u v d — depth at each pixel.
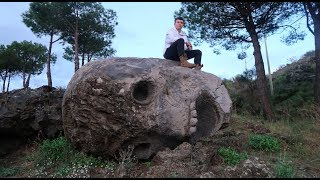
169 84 6.53
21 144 8.56
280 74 20.44
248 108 15.01
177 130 6.41
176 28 7.46
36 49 25.95
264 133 9.14
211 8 13.59
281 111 13.69
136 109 6.14
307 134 9.19
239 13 13.66
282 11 13.66
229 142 7.57
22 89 9.06
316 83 13.66
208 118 7.16
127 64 6.48
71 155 6.98
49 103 8.75
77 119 6.52
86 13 20.00
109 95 6.16
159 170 5.70
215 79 7.29
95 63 6.66
